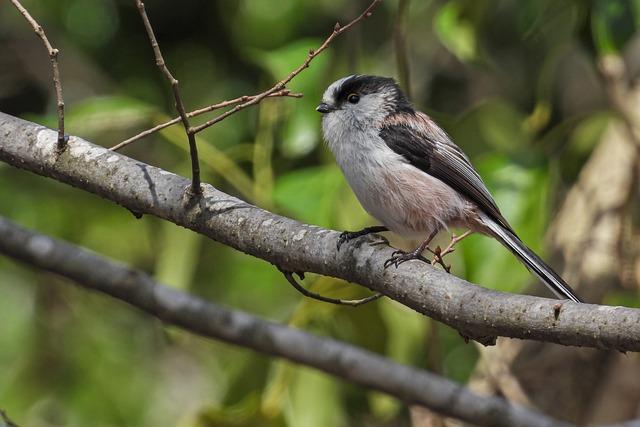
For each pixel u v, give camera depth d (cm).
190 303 1012
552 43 1315
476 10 1100
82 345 1275
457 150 953
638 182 1096
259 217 749
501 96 1368
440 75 1383
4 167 1311
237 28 1278
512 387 1103
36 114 1405
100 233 1301
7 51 1392
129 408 1263
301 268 748
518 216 980
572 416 1151
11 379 1249
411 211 939
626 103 1166
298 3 1253
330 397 1055
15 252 1016
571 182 1232
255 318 1015
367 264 712
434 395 998
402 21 1010
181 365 1325
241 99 711
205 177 1138
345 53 1248
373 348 1087
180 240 1100
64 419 1248
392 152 939
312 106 1092
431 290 677
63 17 1308
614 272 1104
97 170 772
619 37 1009
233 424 1033
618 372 1144
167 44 1327
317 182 1020
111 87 1337
